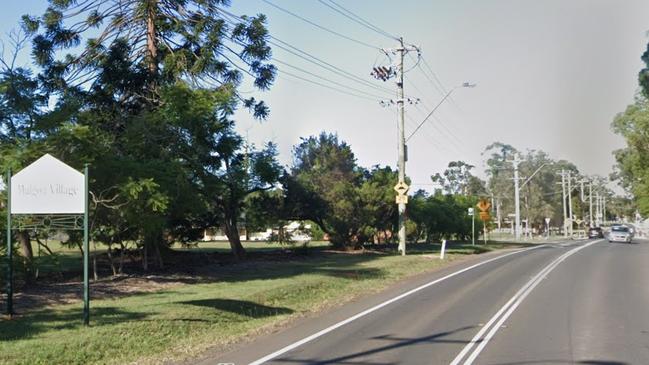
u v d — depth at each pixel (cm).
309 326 1228
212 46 2261
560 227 12012
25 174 1173
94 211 1672
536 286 1856
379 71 3381
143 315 1239
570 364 866
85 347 966
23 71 1766
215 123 2127
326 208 3372
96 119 2012
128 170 1683
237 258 2752
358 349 980
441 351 956
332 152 4262
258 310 1427
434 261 2919
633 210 13525
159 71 2295
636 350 955
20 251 1698
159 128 1945
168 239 2636
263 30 2341
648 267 2547
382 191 3575
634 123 4434
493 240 6250
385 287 1947
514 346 988
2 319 1178
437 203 4925
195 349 1012
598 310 1371
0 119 1688
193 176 2141
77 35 2322
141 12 2300
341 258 2930
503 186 10388
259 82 2423
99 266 2258
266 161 2800
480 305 1466
